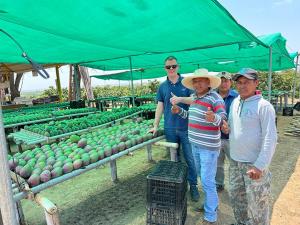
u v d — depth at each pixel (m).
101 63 9.61
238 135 2.41
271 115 2.20
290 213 3.21
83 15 2.29
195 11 2.28
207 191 2.98
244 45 3.83
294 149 6.12
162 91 3.83
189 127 3.09
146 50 4.62
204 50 6.51
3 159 1.58
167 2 2.07
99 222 3.24
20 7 2.03
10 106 12.30
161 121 5.33
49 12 2.18
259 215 2.38
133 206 3.62
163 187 2.71
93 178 4.72
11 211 1.64
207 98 2.87
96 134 4.36
